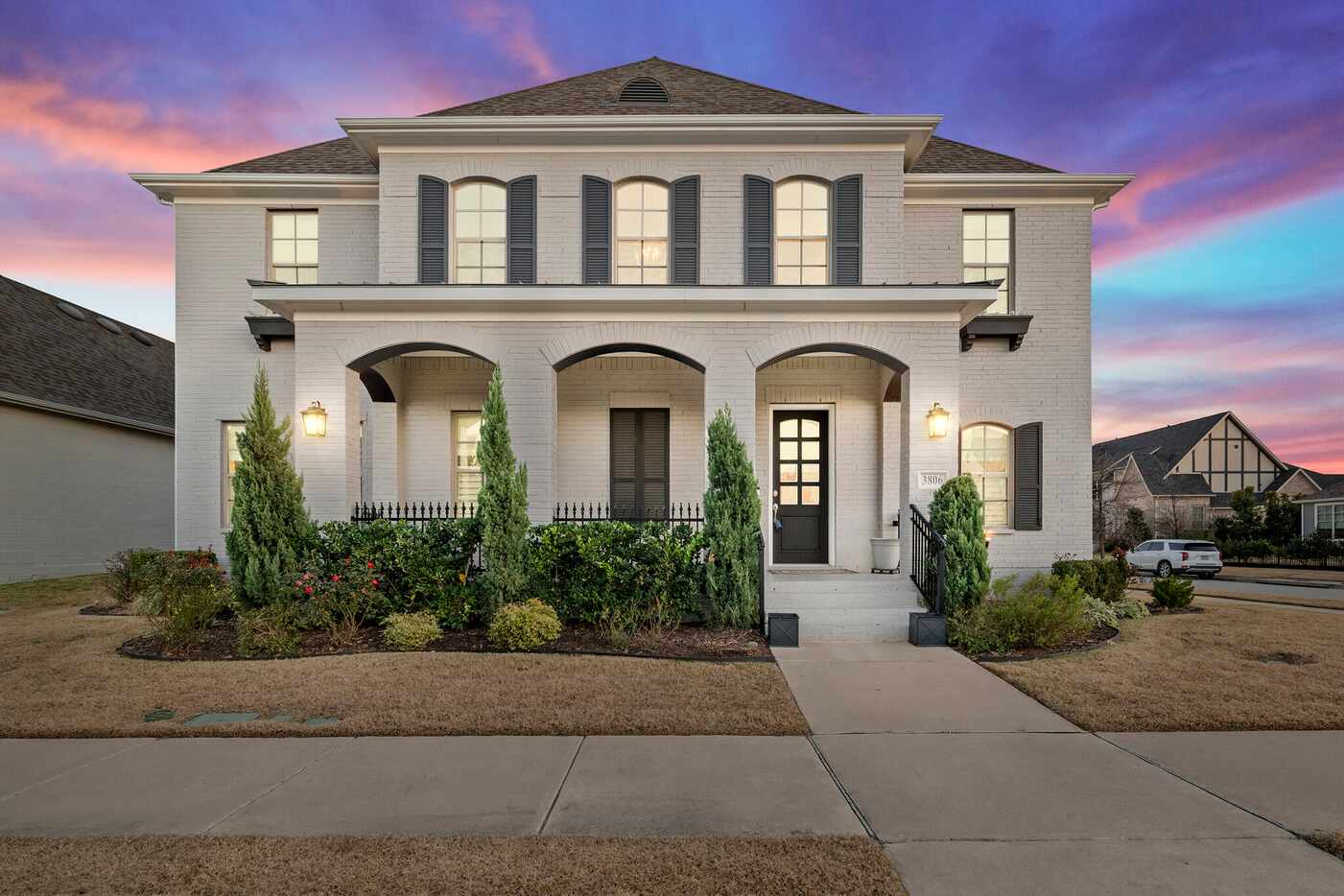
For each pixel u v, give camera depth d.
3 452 14.64
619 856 3.37
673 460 11.35
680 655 7.29
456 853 3.39
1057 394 11.41
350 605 7.98
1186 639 8.34
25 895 3.05
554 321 9.56
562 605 8.36
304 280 11.63
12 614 10.41
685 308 9.52
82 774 4.39
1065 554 11.24
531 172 10.70
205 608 7.84
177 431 11.37
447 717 5.40
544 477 9.46
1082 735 5.12
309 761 4.61
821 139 10.58
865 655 7.54
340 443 9.42
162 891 3.09
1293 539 28.89
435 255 10.60
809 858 3.36
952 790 4.17
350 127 10.34
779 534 11.44
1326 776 4.37
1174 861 3.36
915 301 9.34
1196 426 41.28
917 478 9.50
